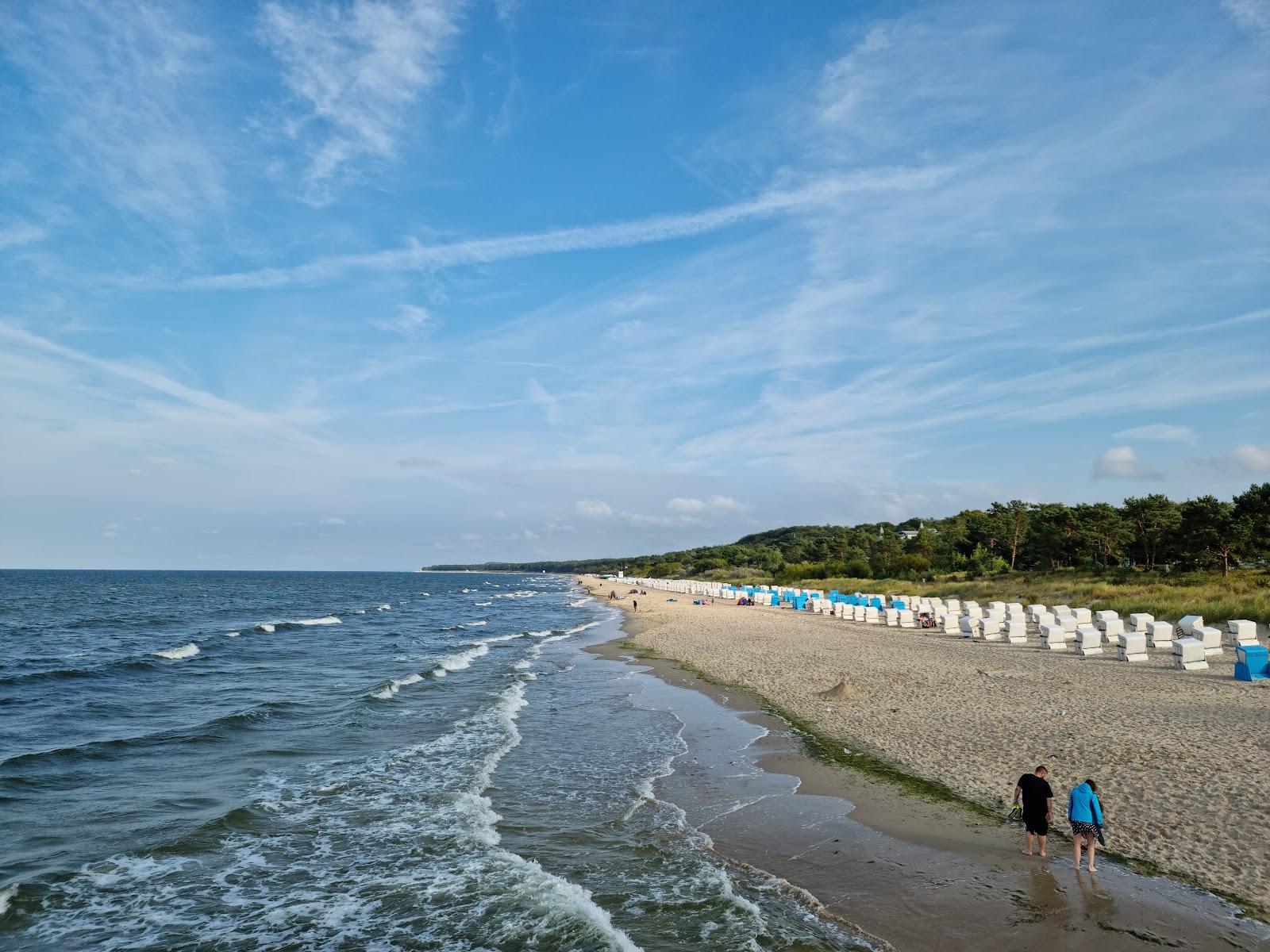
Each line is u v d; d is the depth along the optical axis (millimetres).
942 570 84312
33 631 49594
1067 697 19234
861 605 49938
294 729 19562
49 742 18438
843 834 11422
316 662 33656
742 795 13594
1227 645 27062
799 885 9820
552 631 49781
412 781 15008
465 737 18547
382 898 9938
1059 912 8617
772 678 25406
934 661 26734
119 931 9148
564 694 24656
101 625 54062
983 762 14352
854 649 31141
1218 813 10867
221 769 15945
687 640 39031
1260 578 44375
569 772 15516
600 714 21297
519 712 21562
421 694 24516
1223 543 52969
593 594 115688
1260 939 7855
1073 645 29859
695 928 8766
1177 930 8102
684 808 13055
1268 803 11031
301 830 12367
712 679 26531
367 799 13914
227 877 10617
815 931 8562
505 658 34594
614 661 32844
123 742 18016
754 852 10977
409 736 18750
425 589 150625
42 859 11148
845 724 18266
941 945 8094
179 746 17828
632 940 8531
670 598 93188
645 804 13367
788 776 14531
